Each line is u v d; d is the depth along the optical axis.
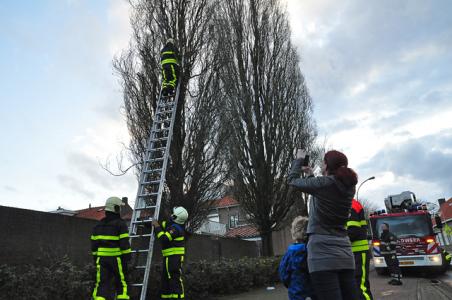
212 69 10.92
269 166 17.03
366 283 5.36
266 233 17.31
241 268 12.52
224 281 11.45
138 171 10.03
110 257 6.04
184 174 10.09
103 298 5.80
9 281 6.19
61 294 6.78
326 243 3.64
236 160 16.17
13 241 7.52
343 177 3.69
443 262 15.56
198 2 11.04
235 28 17.14
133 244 8.50
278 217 17.41
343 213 3.70
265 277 14.09
